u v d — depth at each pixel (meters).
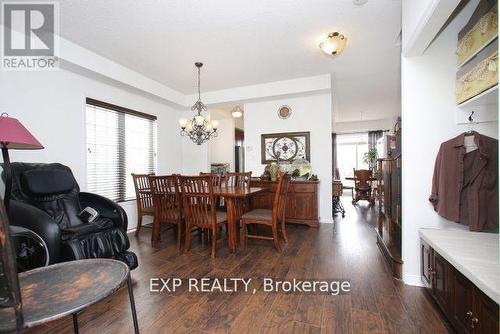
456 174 1.80
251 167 4.54
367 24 2.42
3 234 0.69
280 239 3.22
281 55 3.09
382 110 6.36
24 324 0.73
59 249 1.82
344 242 3.05
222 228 3.71
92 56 2.95
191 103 4.66
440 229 1.89
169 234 3.53
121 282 1.02
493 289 1.00
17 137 1.53
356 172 5.98
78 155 3.05
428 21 1.50
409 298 1.77
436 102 1.90
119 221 2.34
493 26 1.39
